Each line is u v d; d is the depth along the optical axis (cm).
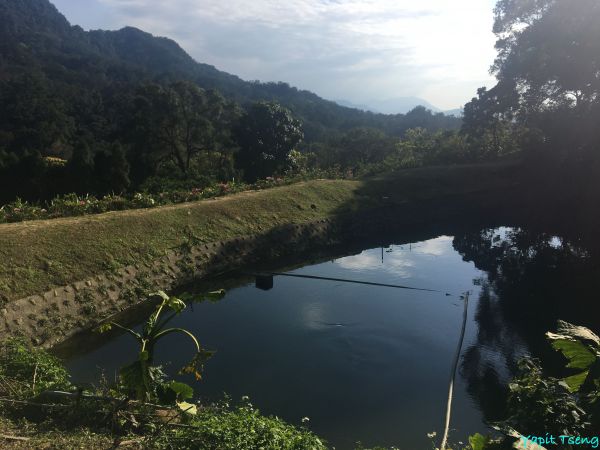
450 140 4556
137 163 3919
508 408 521
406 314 1503
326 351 1238
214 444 596
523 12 3538
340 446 848
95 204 1948
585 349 430
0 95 7562
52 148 6756
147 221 1877
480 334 1352
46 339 1227
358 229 2550
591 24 2717
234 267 1952
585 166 2928
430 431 902
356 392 1041
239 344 1272
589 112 2872
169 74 13812
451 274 1947
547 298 1634
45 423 616
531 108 3600
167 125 4009
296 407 972
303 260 2162
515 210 3089
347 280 1842
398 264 2092
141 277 1611
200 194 2394
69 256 1496
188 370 625
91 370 1115
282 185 2831
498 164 3919
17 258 1384
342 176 3359
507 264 2073
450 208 3078
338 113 15138
